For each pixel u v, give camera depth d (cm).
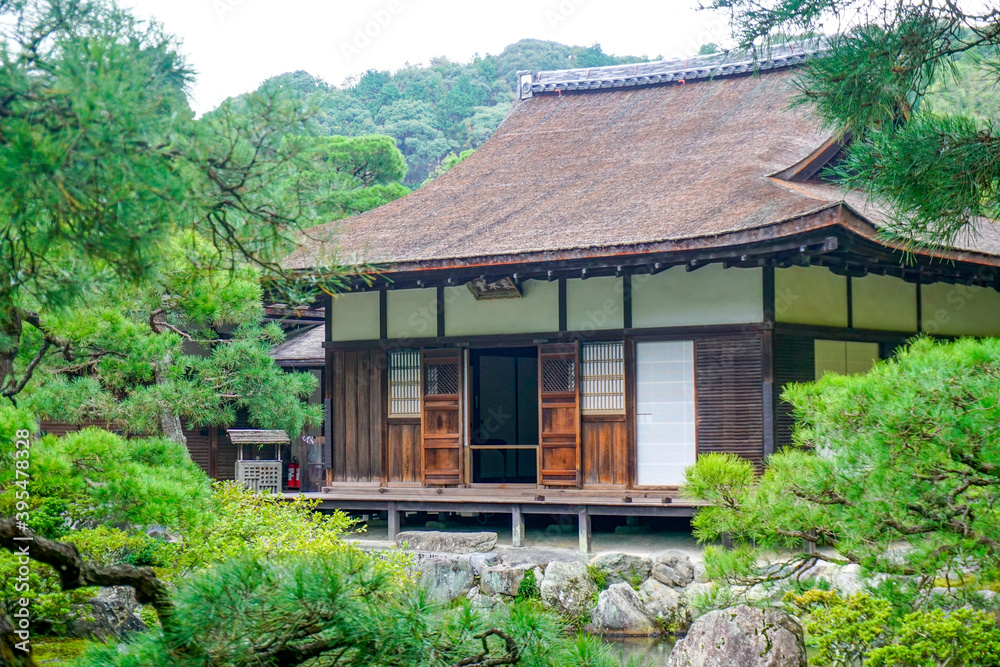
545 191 1720
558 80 2194
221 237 428
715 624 930
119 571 429
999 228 1633
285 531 1022
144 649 398
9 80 336
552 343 1490
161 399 1362
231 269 446
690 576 1235
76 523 854
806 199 1333
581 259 1359
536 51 6112
